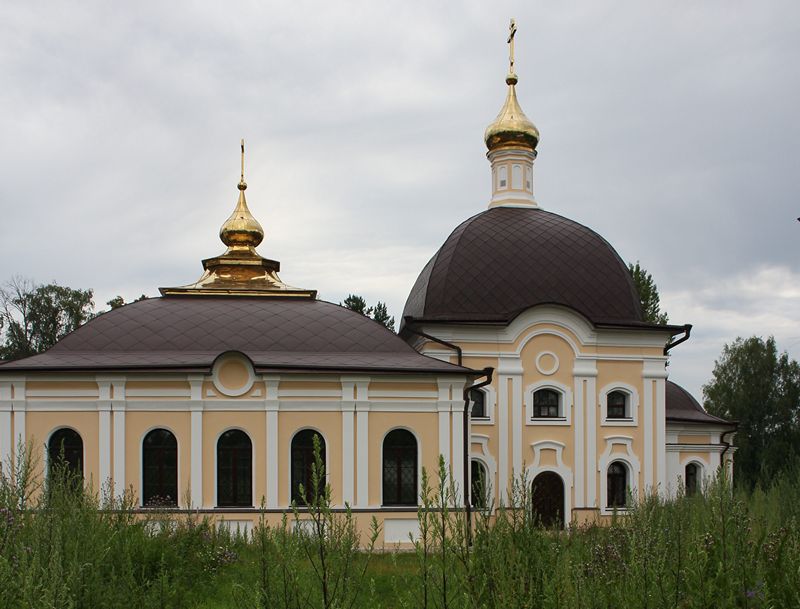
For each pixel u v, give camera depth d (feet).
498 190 128.98
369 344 93.97
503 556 38.17
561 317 107.76
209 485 84.99
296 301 102.63
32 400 84.79
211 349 90.74
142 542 55.42
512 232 116.47
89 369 84.12
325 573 31.60
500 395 106.11
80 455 84.99
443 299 110.32
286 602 32.37
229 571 58.23
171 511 75.31
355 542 39.55
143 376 85.20
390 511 86.07
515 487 63.72
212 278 115.44
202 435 85.30
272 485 85.46
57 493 55.36
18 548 41.27
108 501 68.74
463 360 106.32
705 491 65.87
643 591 35.60
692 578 38.78
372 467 87.35
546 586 36.50
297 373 86.38
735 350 242.37
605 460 107.34
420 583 36.06
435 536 33.47
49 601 35.09
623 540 44.98
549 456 106.32
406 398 88.69
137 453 84.84
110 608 41.81
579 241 115.96
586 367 107.96
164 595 45.91
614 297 112.37
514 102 131.03
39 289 224.74
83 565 42.39
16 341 221.66
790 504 61.16
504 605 33.63
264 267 117.29
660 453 109.09
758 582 37.99
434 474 88.02
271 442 85.87
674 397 133.69
